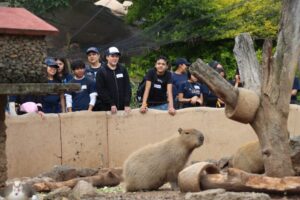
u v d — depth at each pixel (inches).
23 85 377.7
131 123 626.5
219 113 647.1
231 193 378.9
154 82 629.6
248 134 654.5
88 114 617.0
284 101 422.3
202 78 417.7
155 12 1051.3
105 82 619.5
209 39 1017.5
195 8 1019.9
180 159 470.3
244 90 422.3
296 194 396.2
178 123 634.8
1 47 376.2
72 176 537.0
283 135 423.2
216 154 647.1
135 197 422.6
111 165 623.8
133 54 1098.1
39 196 443.8
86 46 1147.9
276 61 421.4
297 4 420.5
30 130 594.6
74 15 1143.0
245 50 445.4
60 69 628.1
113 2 1188.5
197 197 389.4
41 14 1030.4
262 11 1015.6
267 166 424.5
